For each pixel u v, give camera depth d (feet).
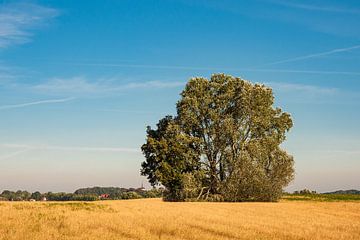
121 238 63.72
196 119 236.22
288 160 232.53
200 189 237.25
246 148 232.94
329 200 256.52
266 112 238.48
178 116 241.14
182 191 233.96
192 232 73.00
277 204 200.95
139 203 191.62
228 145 237.04
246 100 235.61
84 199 369.30
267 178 227.20
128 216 102.89
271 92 243.19
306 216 128.26
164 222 87.30
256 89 240.32
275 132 242.17
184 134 236.43
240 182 227.20
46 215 96.84
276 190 228.22
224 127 231.09
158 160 233.96
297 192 361.30
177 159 234.38
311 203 215.31
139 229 73.82
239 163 226.58
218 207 167.94
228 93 237.25
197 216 111.96
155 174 231.09
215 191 239.91
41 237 60.44
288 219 114.42
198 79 242.37
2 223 74.54
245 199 235.20
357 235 81.46
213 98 240.12
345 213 146.20
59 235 63.72
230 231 77.87
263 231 80.94
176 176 232.32
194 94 240.32
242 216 120.47
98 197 376.27
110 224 81.10
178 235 70.08
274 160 233.14
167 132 237.86
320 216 129.70
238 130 235.61
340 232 84.58
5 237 59.31
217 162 239.71
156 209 142.00
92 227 77.30
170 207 159.02
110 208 139.44
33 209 119.75
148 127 253.65
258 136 240.73
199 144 237.66
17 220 80.48
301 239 72.49
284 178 230.48
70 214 102.89
